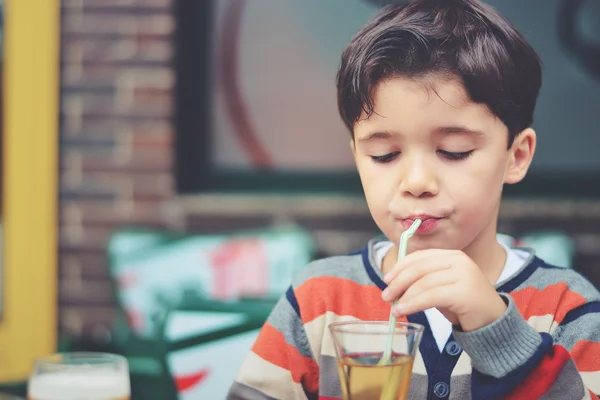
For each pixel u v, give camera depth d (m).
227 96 2.88
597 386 1.02
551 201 2.72
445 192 0.95
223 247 2.74
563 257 2.63
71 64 2.88
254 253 2.72
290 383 1.15
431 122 0.94
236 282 2.72
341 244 2.79
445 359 1.05
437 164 0.96
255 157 2.87
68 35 2.88
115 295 2.77
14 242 2.88
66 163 2.89
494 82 0.95
